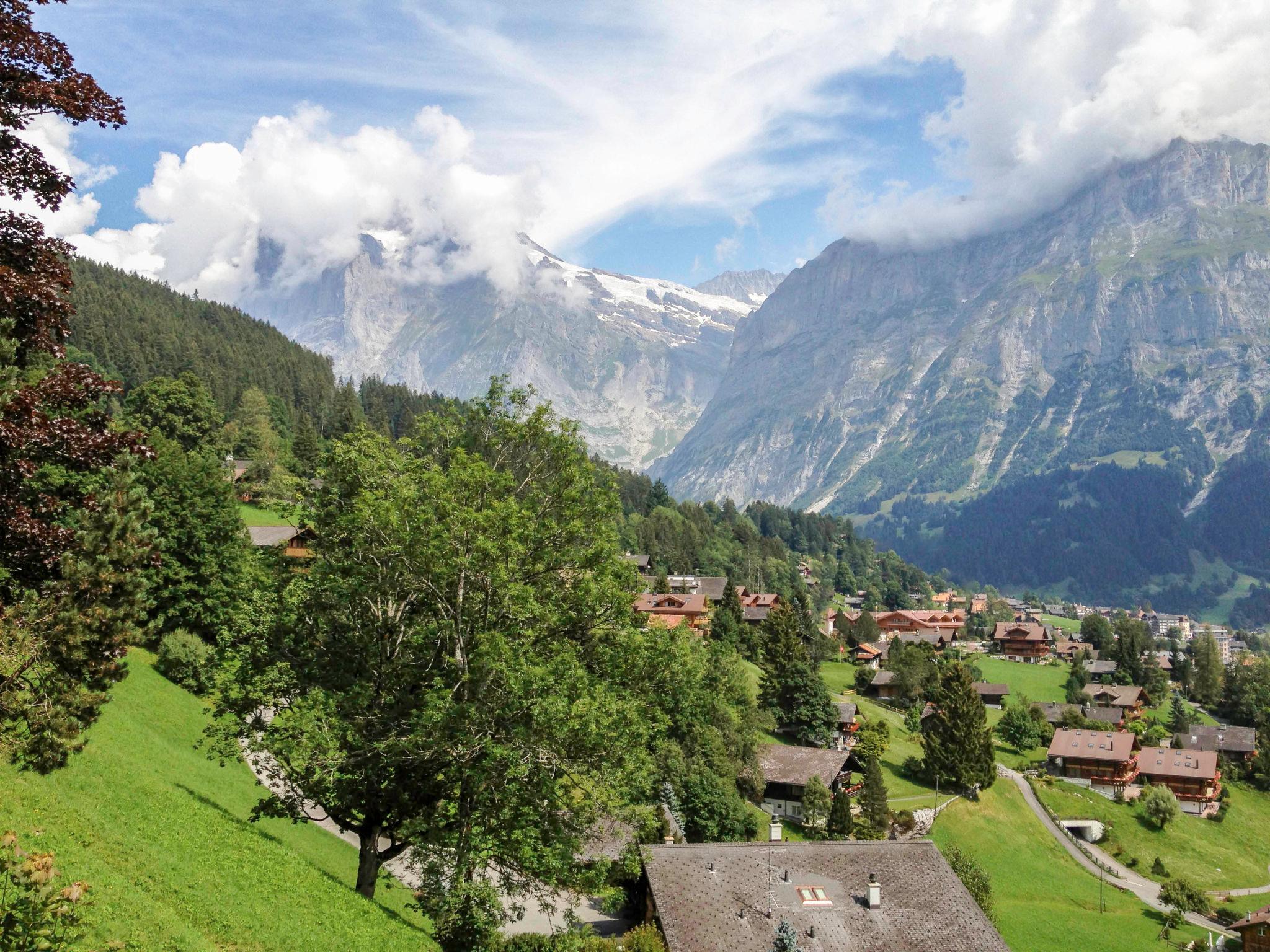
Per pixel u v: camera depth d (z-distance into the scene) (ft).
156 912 82.79
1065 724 558.56
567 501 132.57
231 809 142.51
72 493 99.91
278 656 126.93
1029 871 336.90
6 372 83.71
